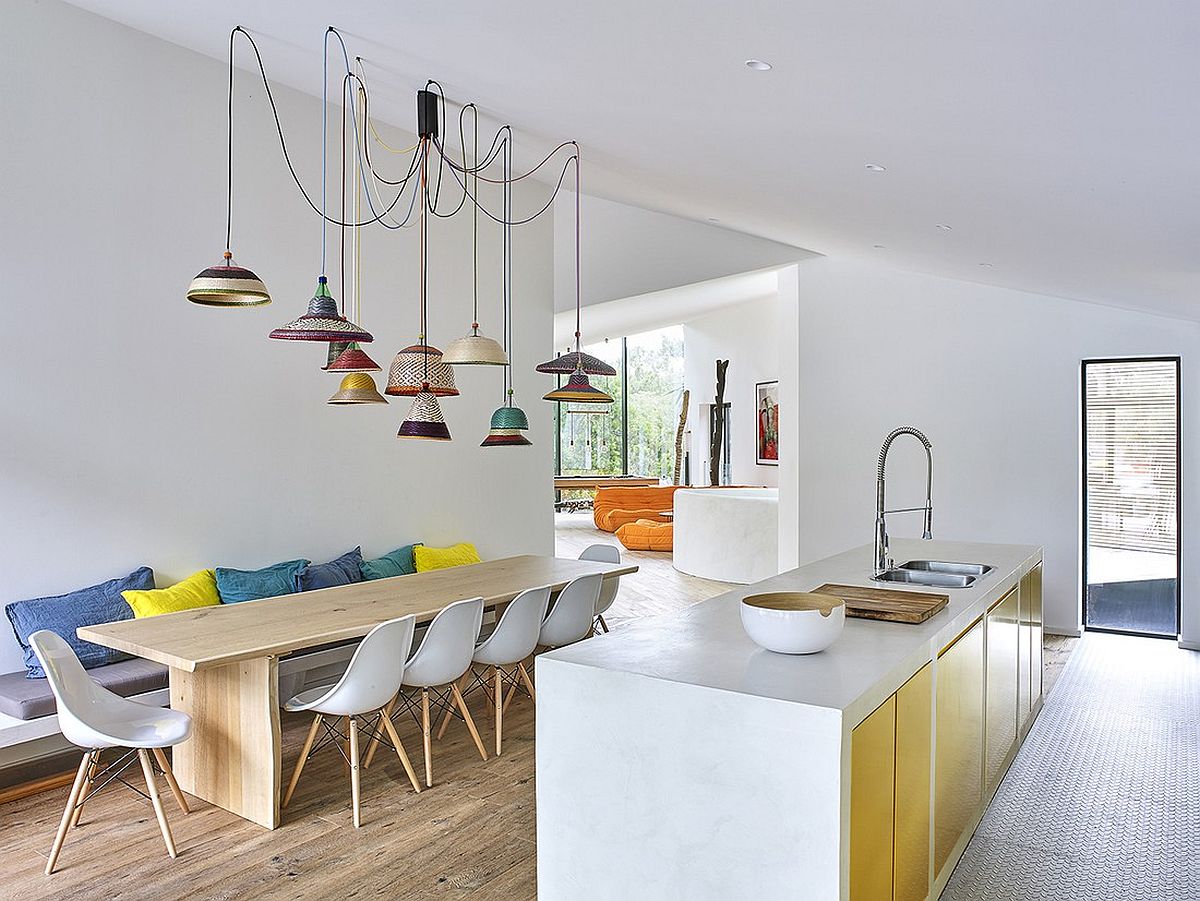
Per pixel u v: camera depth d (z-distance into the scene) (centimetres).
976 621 346
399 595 454
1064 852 342
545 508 730
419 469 622
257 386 520
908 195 386
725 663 251
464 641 409
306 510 548
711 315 1386
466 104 448
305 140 546
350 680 359
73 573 440
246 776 371
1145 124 223
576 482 1455
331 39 389
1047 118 236
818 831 211
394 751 447
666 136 387
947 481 754
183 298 484
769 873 218
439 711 507
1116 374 696
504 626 437
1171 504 682
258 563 521
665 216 857
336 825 364
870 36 205
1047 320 712
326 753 445
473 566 548
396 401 604
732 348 1350
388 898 307
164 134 474
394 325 602
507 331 693
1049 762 436
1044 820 371
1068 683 575
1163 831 361
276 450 530
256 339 520
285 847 345
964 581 393
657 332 1559
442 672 404
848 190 406
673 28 238
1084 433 706
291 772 420
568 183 705
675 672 241
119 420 457
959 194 359
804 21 206
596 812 245
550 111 410
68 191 435
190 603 455
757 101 288
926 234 488
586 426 1634
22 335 420
